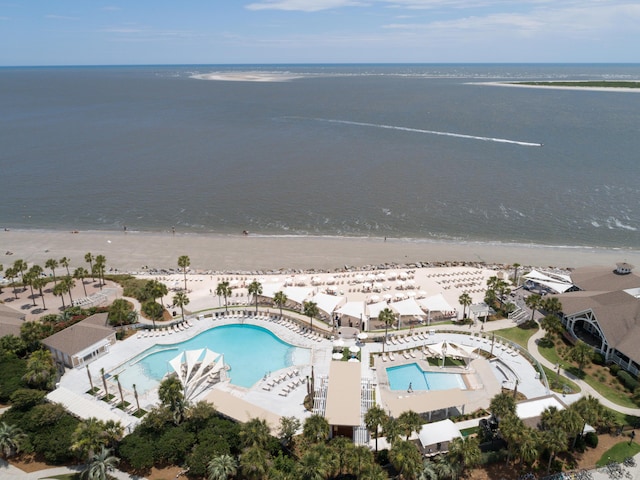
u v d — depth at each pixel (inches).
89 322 3186.5
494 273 4279.0
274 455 2183.8
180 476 2126.0
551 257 4685.0
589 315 3129.9
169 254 4783.5
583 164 7564.0
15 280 4141.2
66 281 3565.5
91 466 2006.6
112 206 6043.3
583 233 5221.5
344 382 2598.4
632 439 2309.3
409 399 2464.3
